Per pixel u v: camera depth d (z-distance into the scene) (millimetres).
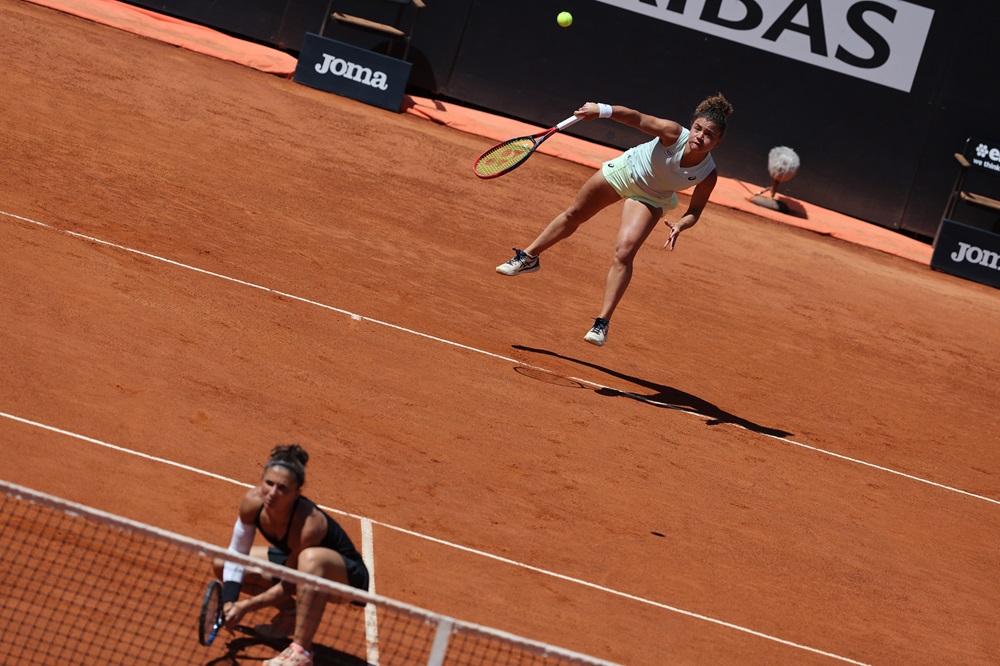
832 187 82812
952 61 81500
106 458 25922
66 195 44438
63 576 20812
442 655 17047
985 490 41875
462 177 66938
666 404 41250
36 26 68812
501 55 81500
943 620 30281
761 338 54500
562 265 56938
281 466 19969
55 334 31906
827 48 81500
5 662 18000
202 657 19672
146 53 71125
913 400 51281
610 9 81188
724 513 33344
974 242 77562
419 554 25953
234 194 51562
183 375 31828
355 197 57156
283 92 72812
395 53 81000
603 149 81000
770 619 27734
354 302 42281
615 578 27625
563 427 36281
